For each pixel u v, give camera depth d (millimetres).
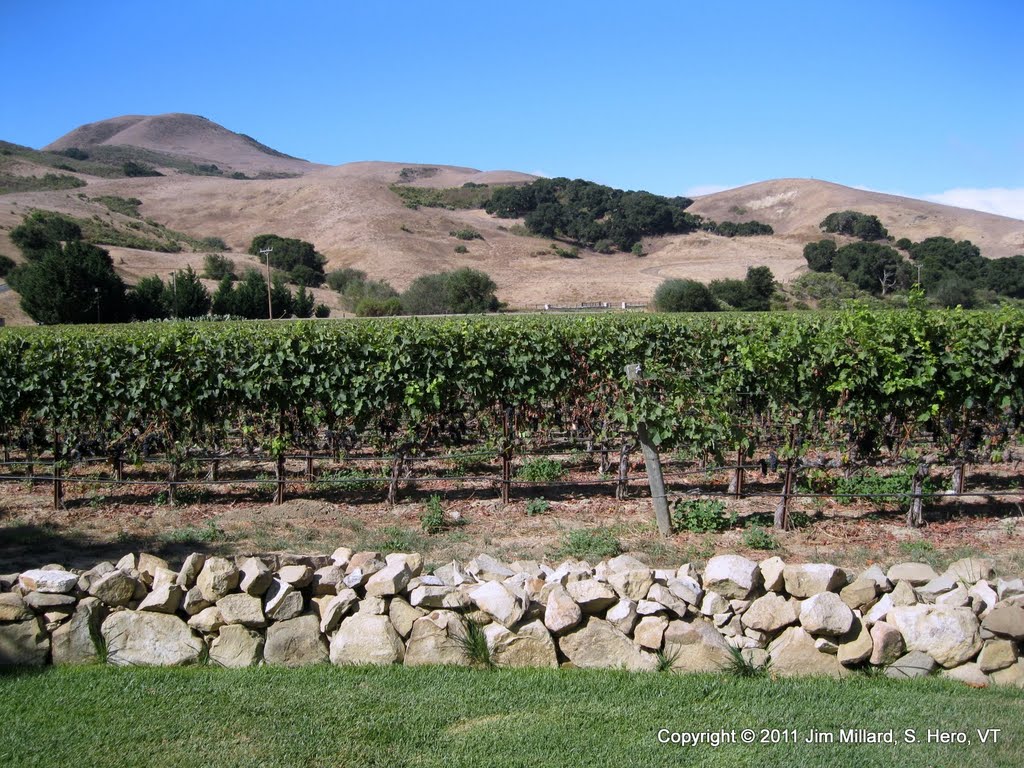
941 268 71250
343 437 10305
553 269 99938
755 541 7672
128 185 141125
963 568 5418
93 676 4703
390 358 9586
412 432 9539
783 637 4828
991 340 8758
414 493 10180
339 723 4141
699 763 3803
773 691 4488
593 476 10977
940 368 8719
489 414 9984
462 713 4242
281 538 8094
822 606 4707
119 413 10055
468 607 4961
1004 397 8766
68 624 4945
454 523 8664
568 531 8281
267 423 9984
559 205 126188
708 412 8734
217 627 4910
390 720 4172
